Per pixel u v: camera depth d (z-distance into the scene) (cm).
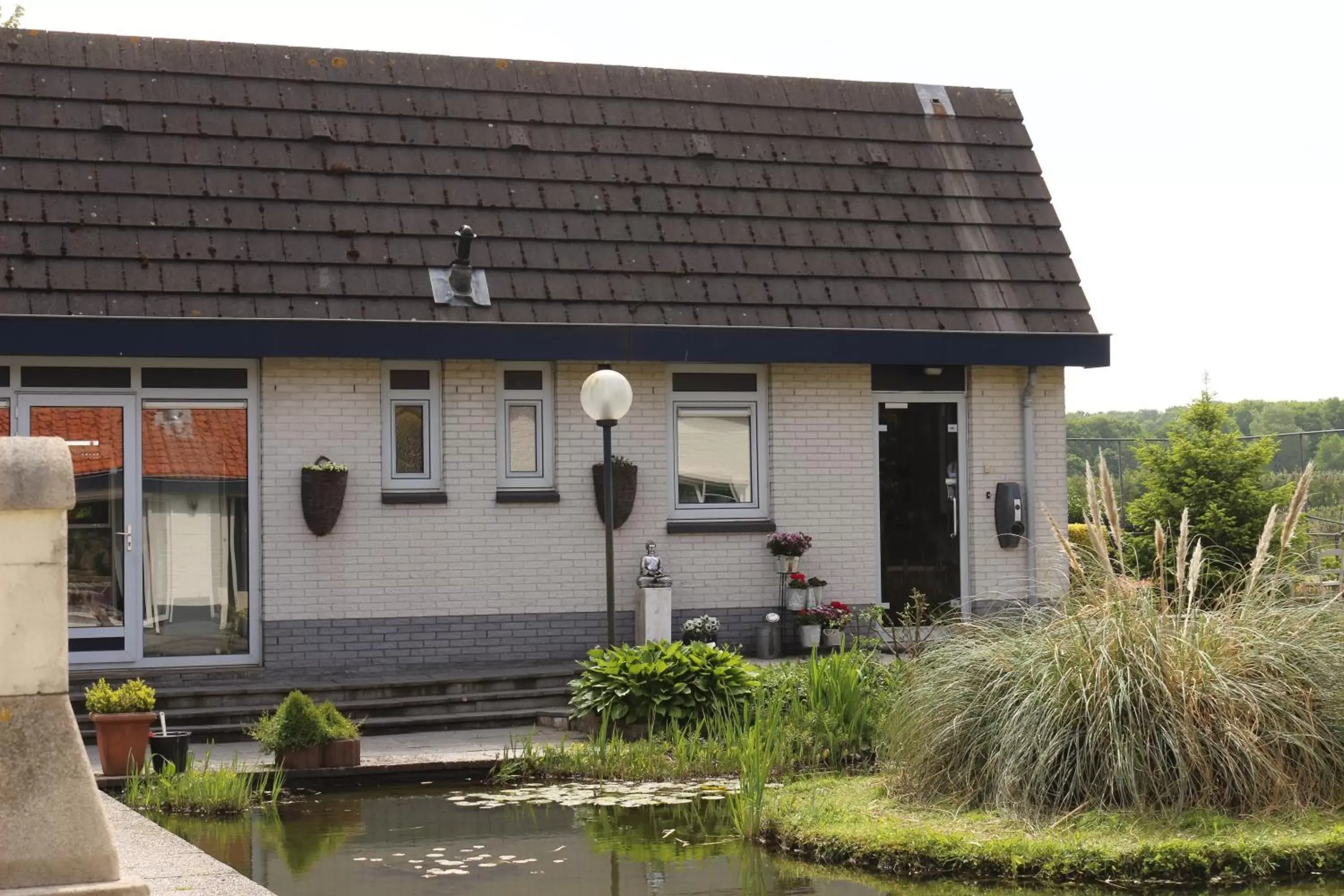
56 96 1512
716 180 1689
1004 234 1753
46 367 1445
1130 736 910
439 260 1547
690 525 1617
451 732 1362
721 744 1186
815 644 1525
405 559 1527
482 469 1554
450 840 953
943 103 1823
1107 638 952
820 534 1662
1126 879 825
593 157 1664
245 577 1498
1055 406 1730
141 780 1080
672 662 1276
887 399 1698
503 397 1582
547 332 1531
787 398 1659
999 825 905
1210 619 987
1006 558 1717
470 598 1545
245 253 1487
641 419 1606
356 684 1394
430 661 1531
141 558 1466
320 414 1503
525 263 1573
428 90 1647
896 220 1723
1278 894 806
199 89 1566
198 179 1514
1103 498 1032
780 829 931
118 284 1431
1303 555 1095
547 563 1570
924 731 995
